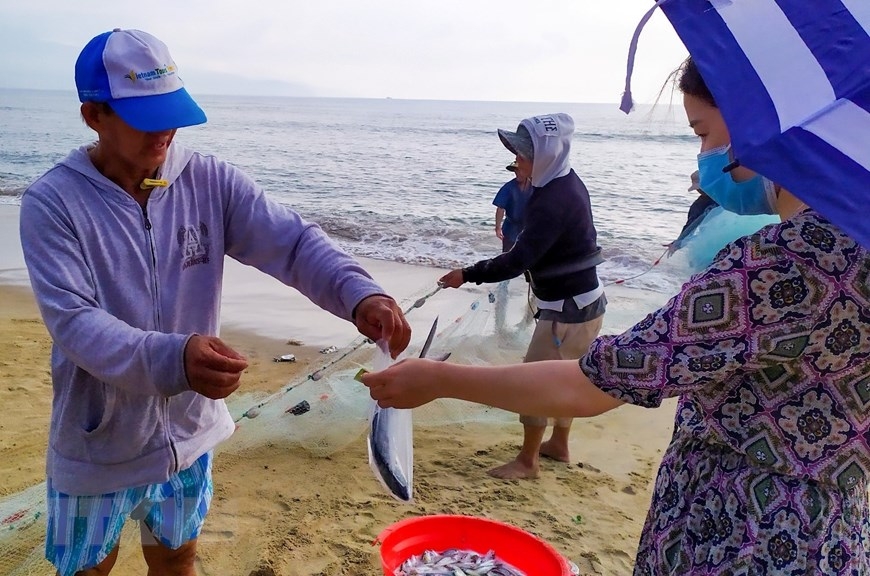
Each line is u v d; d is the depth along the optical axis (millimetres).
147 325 2465
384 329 2537
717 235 3145
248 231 2701
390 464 2488
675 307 1703
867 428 1697
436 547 3426
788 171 1305
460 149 31234
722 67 1438
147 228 2439
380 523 4090
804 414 1696
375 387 2035
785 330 1624
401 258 11367
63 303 2201
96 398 2436
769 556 1710
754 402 1743
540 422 4594
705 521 1822
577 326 4504
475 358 4848
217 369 2088
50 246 2250
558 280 4457
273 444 4930
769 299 1622
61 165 2363
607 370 1757
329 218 14555
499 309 5168
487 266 4461
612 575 3725
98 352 2137
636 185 17609
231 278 9516
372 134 40594
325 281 2678
